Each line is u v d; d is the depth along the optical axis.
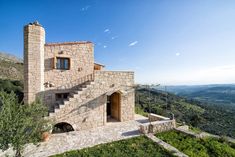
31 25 12.96
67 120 12.79
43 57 13.85
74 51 15.32
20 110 7.76
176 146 10.18
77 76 15.40
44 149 9.75
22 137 7.36
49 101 14.14
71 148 9.89
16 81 36.75
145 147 10.15
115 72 15.20
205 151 9.84
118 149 9.85
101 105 14.33
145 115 19.12
